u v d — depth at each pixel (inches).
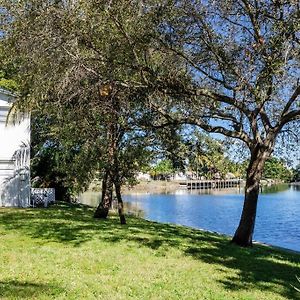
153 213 1487.5
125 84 501.0
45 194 1015.6
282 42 437.7
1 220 657.0
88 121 598.2
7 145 925.2
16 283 310.8
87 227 612.1
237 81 500.7
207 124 583.8
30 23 441.1
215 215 1446.9
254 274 397.1
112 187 807.1
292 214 1411.2
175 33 486.6
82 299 283.0
